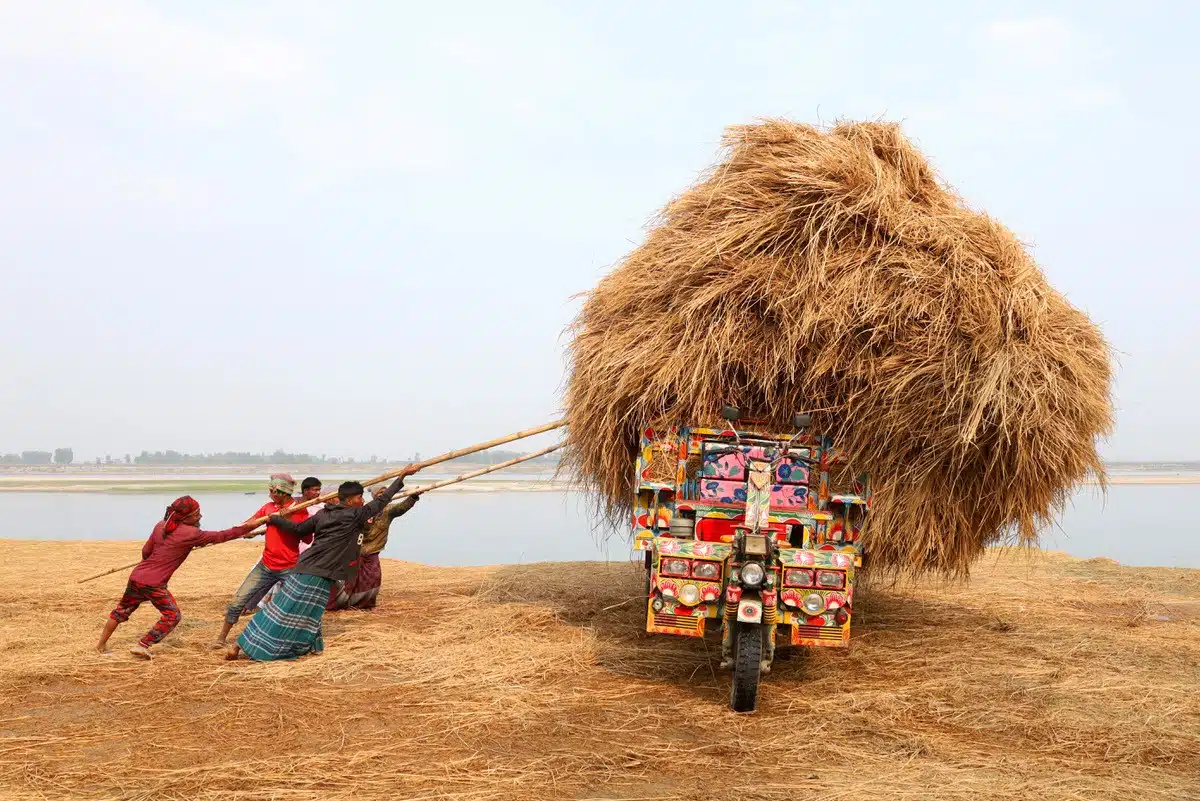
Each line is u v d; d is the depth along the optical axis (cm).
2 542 1329
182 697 504
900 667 592
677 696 518
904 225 602
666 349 604
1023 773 395
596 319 683
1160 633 714
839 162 636
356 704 493
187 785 365
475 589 918
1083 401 577
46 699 498
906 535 588
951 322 562
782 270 598
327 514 624
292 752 409
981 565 1154
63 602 820
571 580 952
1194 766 409
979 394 543
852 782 379
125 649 622
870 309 568
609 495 692
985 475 579
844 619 515
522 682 545
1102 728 461
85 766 388
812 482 609
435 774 382
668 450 610
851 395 583
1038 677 560
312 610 602
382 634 669
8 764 390
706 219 651
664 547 523
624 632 691
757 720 471
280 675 554
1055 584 989
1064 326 609
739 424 616
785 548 532
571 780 378
